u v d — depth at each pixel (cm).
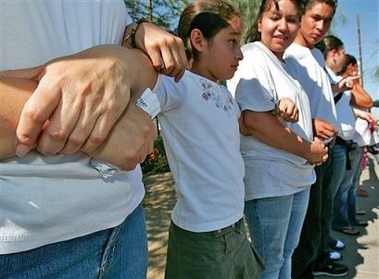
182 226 155
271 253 190
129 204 83
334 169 305
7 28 60
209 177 151
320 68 253
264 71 189
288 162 188
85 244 71
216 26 163
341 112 309
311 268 271
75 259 69
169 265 164
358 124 394
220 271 150
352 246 349
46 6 67
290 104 179
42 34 65
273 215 188
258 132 183
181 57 84
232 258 155
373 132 439
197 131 150
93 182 67
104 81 60
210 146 151
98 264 75
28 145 54
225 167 153
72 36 72
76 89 56
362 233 382
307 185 204
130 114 66
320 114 243
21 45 62
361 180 607
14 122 53
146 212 430
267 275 192
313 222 257
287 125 195
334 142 282
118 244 82
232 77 176
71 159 62
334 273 290
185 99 148
